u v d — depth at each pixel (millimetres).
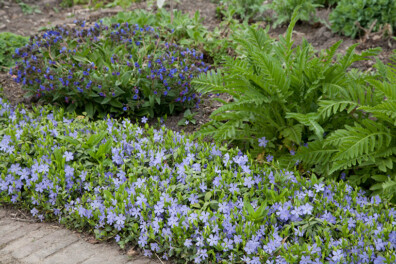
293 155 4332
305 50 4570
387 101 3822
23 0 9609
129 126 4895
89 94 5254
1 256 3525
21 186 4160
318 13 7855
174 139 4625
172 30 6539
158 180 3994
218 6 8367
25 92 5996
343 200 3730
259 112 4496
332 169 3998
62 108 5266
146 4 9031
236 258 3301
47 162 4207
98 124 5047
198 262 3301
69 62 5570
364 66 6266
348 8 6918
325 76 4445
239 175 3939
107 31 6363
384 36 6801
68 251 3586
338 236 3430
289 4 7461
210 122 4855
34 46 5762
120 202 3779
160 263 3463
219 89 4586
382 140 4031
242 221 3469
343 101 4109
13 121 4906
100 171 4133
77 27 7133
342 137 4008
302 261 3105
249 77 4285
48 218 3986
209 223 3445
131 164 4266
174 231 3447
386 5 6703
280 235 3365
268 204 3748
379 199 3703
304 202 3637
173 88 5398
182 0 9008
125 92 5453
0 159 4328
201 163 4199
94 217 3744
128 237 3605
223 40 6672
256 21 8055
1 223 3941
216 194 3816
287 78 4367
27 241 3705
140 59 5613
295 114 4156
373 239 3217
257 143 4660
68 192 3996
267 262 3170
